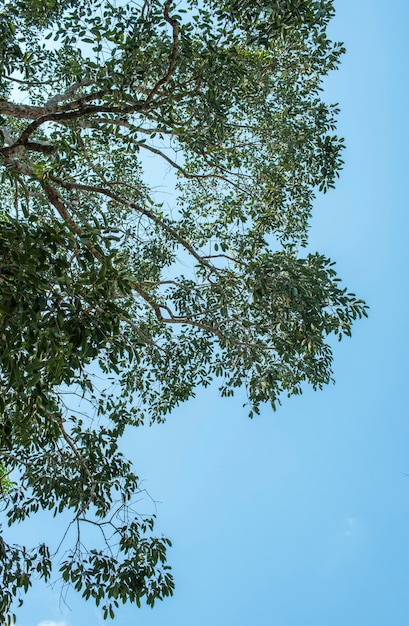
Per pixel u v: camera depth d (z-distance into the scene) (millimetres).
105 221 5375
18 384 4508
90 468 9648
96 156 11484
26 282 4387
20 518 9383
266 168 10328
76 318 4605
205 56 7379
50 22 8305
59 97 8953
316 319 7773
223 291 9211
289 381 10297
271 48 9039
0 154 7781
